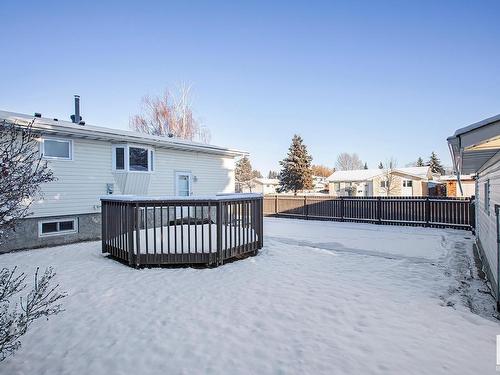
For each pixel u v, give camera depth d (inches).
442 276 223.5
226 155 573.3
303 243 362.3
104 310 162.7
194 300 176.7
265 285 203.0
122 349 123.9
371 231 464.4
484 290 192.7
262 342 127.8
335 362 112.0
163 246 256.4
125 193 419.5
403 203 532.7
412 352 118.2
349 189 1461.6
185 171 500.4
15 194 97.3
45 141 346.0
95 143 392.5
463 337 130.3
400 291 190.4
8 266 253.8
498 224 163.0
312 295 183.5
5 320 116.6
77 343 129.5
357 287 198.2
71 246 344.5
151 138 435.2
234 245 270.4
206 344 126.8
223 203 259.6
